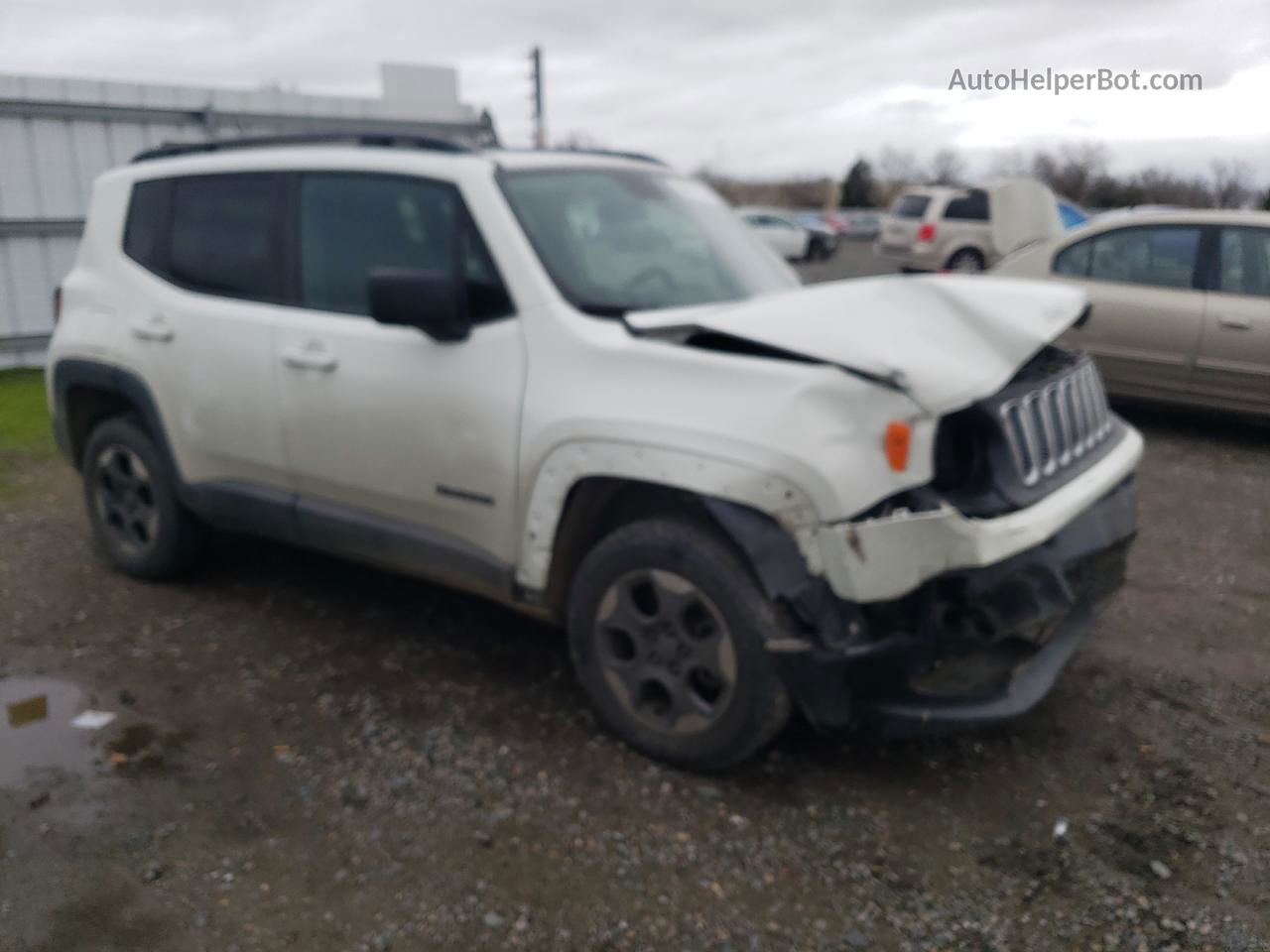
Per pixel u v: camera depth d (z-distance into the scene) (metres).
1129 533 3.65
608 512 3.56
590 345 3.36
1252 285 7.73
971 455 3.15
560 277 3.55
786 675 3.04
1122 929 2.69
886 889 2.85
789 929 2.70
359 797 3.25
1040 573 3.13
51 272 10.28
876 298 3.46
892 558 2.91
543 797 3.25
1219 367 7.80
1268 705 3.86
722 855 2.99
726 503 3.06
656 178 4.41
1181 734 3.65
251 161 4.35
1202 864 2.95
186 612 4.65
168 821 3.12
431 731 3.63
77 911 2.73
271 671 4.09
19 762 3.44
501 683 3.99
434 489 3.71
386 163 3.94
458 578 3.78
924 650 3.05
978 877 2.90
